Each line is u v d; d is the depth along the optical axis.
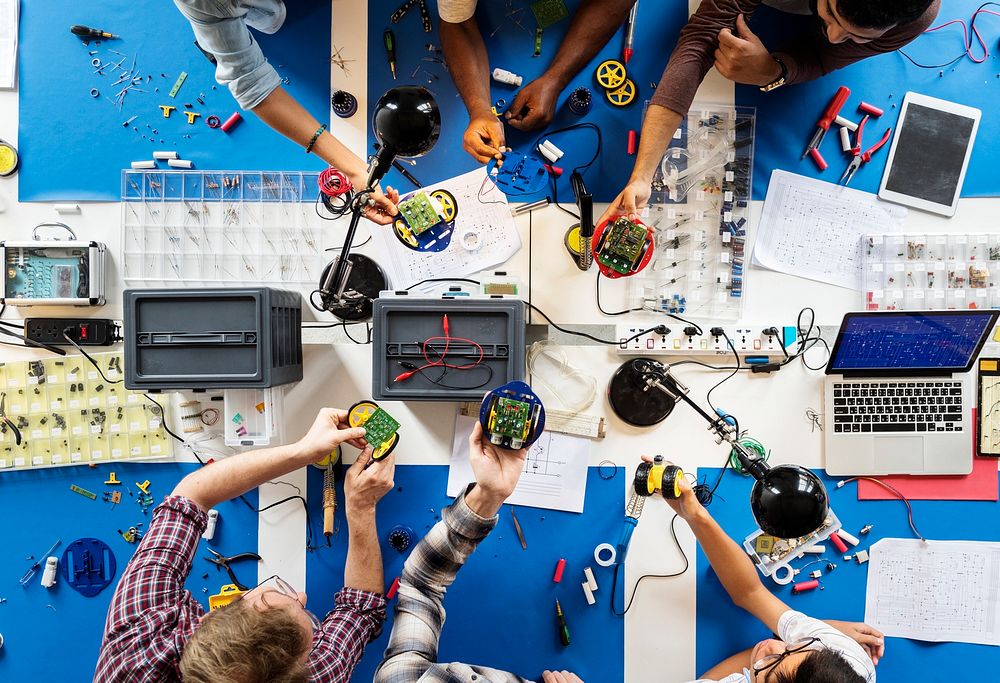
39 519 1.78
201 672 1.08
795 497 1.33
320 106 1.74
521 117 1.71
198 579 1.78
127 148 1.76
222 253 1.71
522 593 1.78
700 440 1.77
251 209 1.73
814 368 1.76
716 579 1.77
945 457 1.72
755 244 1.76
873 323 1.61
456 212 1.75
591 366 1.76
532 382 1.76
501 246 1.76
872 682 1.44
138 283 1.71
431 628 1.39
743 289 1.76
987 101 1.75
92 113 1.75
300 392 1.76
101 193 1.75
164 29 1.75
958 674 1.77
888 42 1.50
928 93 1.75
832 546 1.77
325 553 1.78
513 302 1.49
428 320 1.50
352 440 1.55
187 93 1.75
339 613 1.45
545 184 1.75
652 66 1.75
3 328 1.75
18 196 1.76
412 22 1.74
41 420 1.75
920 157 1.75
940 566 1.76
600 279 1.75
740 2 1.48
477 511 1.40
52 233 1.76
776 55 1.59
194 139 1.76
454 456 1.76
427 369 1.51
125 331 1.47
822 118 1.74
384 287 1.72
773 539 1.75
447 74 1.74
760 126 1.76
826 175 1.77
